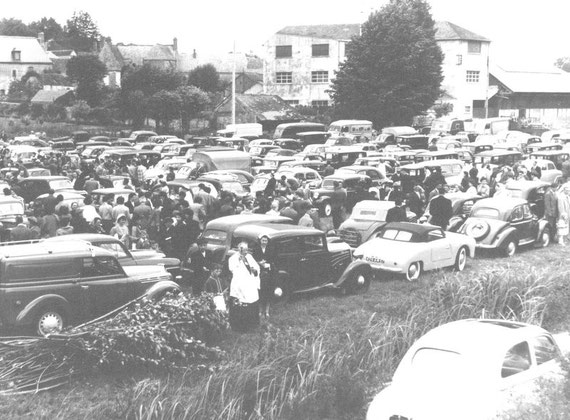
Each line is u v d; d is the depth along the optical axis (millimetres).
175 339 13258
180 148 49344
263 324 15758
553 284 18984
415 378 10781
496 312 17375
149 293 15539
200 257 17062
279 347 13539
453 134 67750
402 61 71188
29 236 18766
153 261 17984
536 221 25266
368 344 14305
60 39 185875
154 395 11602
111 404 11641
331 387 12406
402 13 74688
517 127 80938
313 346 13203
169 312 13953
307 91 88625
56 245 15094
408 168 33969
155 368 12797
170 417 11180
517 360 11008
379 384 13469
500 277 18438
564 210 25984
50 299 14320
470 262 22641
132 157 42562
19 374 12359
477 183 31578
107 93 90938
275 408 11758
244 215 19688
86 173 32719
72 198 25797
